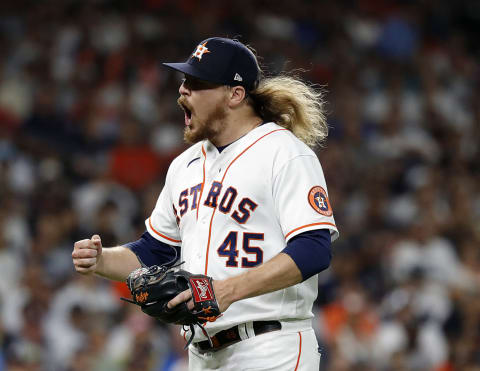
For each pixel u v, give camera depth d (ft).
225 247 40.68
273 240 40.57
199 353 42.88
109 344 96.22
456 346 99.81
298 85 44.14
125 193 135.54
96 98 156.04
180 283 39.17
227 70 41.29
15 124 143.64
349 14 198.70
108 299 103.86
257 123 42.86
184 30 177.37
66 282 106.63
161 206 45.88
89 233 118.93
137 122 148.46
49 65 159.53
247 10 187.62
